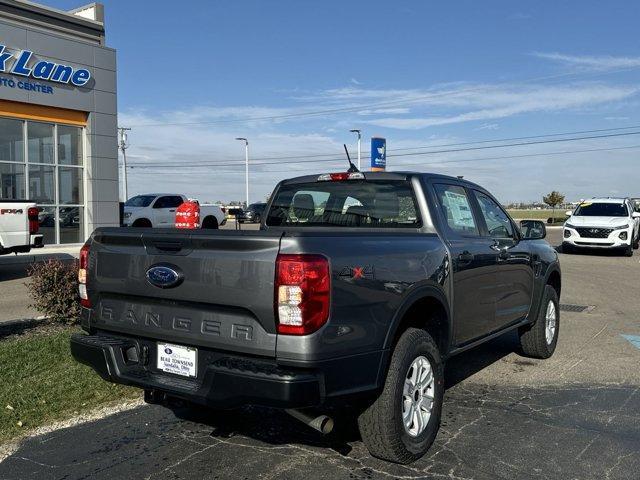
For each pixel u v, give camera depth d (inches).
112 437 174.6
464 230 200.1
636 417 192.7
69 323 304.2
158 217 1018.1
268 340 130.6
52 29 737.0
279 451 165.3
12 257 649.0
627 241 759.1
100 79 784.9
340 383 134.6
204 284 138.4
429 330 177.0
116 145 813.2
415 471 153.3
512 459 160.6
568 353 276.8
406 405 156.3
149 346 153.7
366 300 140.7
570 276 569.9
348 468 154.9
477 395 214.8
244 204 2295.8
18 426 180.4
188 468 154.6
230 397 132.6
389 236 158.2
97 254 162.7
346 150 210.1
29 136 727.7
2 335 281.7
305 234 132.3
